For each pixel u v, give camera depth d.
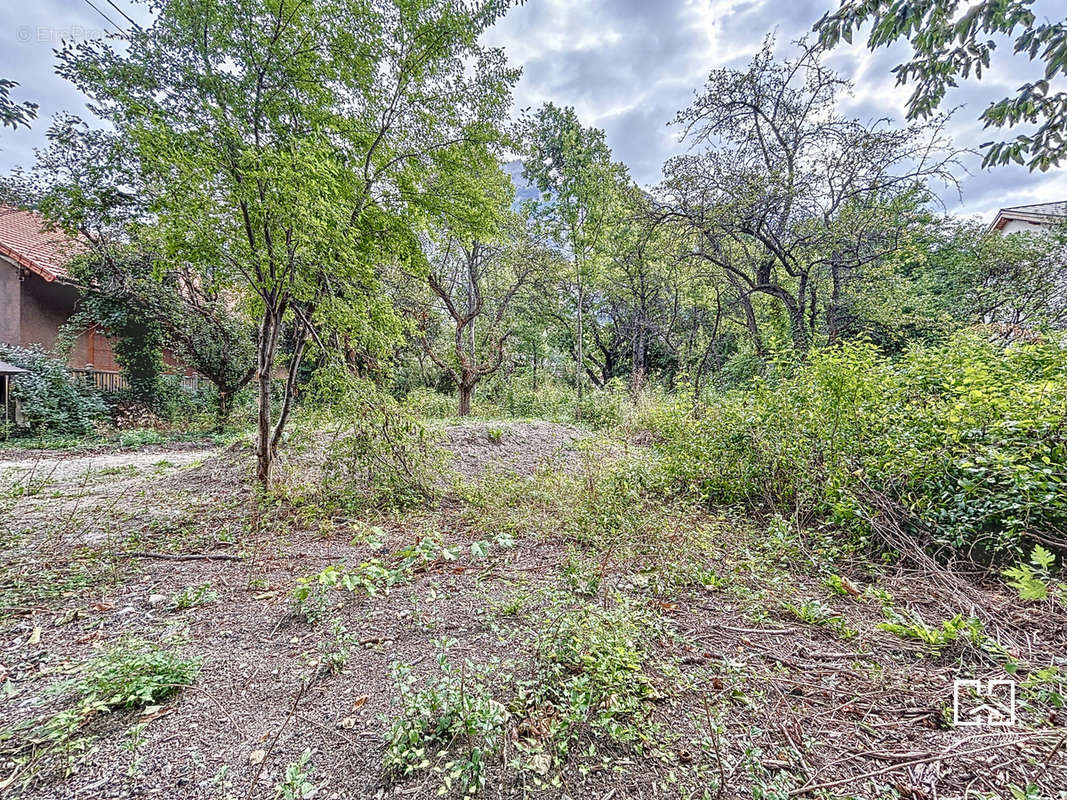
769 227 8.59
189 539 3.57
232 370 11.42
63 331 10.38
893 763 1.35
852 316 9.20
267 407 4.71
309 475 5.17
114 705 1.62
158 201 4.00
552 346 19.28
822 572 2.85
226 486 5.04
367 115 5.09
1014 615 2.20
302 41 4.25
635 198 9.51
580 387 13.89
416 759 1.38
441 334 13.59
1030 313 9.71
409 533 3.78
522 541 3.55
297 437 4.99
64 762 1.36
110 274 9.63
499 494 4.63
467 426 7.77
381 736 1.49
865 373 4.14
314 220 3.93
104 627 2.24
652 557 3.04
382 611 2.38
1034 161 2.96
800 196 8.10
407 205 5.62
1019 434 2.99
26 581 2.70
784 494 3.95
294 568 3.04
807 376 4.47
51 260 10.68
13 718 1.55
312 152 4.09
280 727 1.54
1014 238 11.40
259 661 1.93
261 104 4.16
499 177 7.62
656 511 3.87
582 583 2.62
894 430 3.56
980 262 11.19
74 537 3.56
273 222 4.05
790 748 1.42
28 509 4.34
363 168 5.18
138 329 10.51
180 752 1.42
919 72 3.01
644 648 1.96
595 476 4.75
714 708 1.60
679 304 15.53
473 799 1.25
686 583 2.71
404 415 4.92
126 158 5.12
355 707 1.64
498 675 1.77
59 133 6.49
